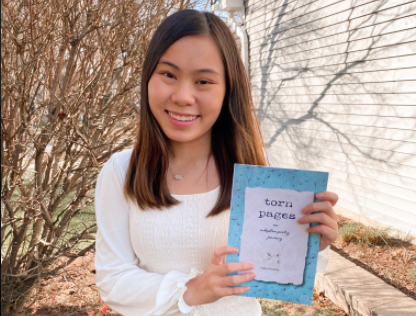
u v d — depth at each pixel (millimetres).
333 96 5023
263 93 6898
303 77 5648
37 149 2578
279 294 945
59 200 2750
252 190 934
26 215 2615
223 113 1085
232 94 1038
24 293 2607
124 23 2695
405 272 3277
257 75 7078
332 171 5156
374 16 4250
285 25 6004
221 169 1078
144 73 1007
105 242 1082
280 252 939
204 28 924
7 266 2695
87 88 2684
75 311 2930
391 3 4012
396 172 4137
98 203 1128
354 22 4555
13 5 2539
